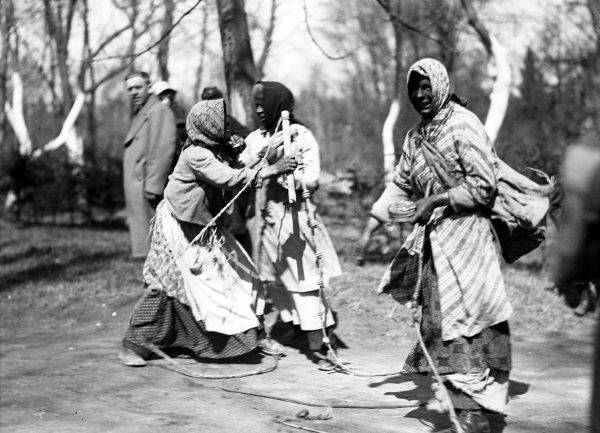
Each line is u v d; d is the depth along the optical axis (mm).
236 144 6227
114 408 5090
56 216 21922
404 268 4684
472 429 4246
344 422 4766
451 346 4273
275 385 5641
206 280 5980
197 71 22719
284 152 5895
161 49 15867
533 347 6992
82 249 12734
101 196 19578
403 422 4762
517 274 10031
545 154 11156
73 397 5363
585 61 25594
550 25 21922
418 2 13617
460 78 24625
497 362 4301
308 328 6156
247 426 4711
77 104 19391
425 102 4430
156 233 6141
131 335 6137
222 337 6062
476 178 4250
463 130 4340
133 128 8242
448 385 4312
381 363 6305
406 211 4438
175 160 8469
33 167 19406
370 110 26094
